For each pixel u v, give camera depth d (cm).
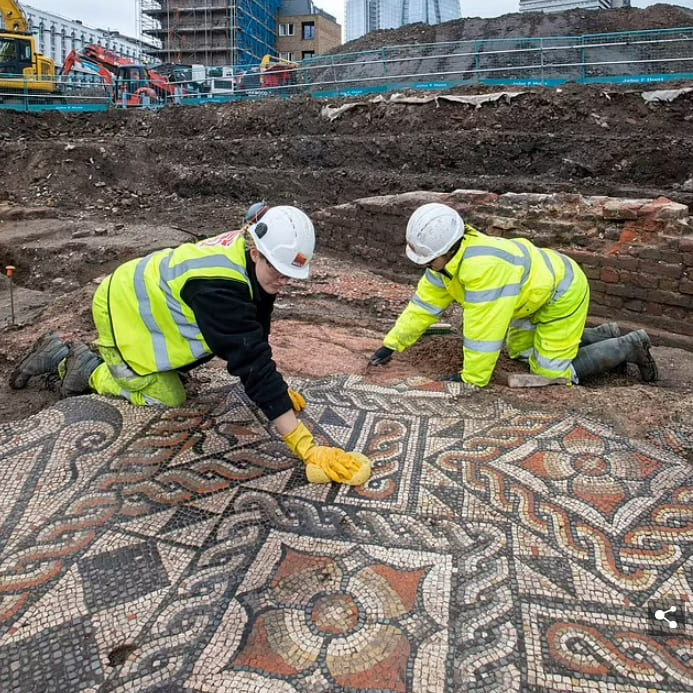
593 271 557
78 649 174
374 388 340
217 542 214
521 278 330
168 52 3469
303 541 215
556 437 286
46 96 1608
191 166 1283
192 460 262
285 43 4003
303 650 174
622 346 386
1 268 854
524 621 184
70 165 1240
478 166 1078
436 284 364
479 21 1902
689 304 507
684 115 1043
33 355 373
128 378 291
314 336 460
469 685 165
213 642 176
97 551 210
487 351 332
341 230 827
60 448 268
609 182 945
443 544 214
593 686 165
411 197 720
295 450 246
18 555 208
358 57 1791
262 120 1381
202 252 241
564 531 222
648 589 197
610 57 1371
